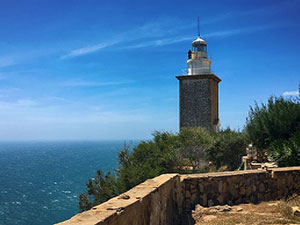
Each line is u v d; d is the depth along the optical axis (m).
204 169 24.84
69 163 127.69
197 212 7.59
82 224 3.52
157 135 28.02
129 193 5.52
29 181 76.19
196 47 40.97
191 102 38.88
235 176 8.62
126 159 24.03
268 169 9.33
